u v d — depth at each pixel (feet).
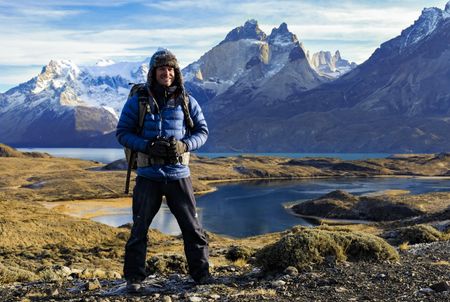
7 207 183.32
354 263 29.53
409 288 24.35
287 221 263.08
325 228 82.74
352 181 574.56
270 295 23.73
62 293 27.43
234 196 403.13
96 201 376.68
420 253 36.32
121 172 541.75
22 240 141.38
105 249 113.80
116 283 29.32
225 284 26.66
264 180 613.52
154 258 38.60
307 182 565.94
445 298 22.31
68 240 147.13
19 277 43.24
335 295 23.45
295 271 27.81
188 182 25.35
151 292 25.23
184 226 25.73
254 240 138.92
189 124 25.12
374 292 23.89
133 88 25.07
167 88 24.72
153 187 24.84
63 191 423.23
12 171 564.71
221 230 230.68
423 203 270.26
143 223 25.23
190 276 28.73
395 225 151.64
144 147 24.04
